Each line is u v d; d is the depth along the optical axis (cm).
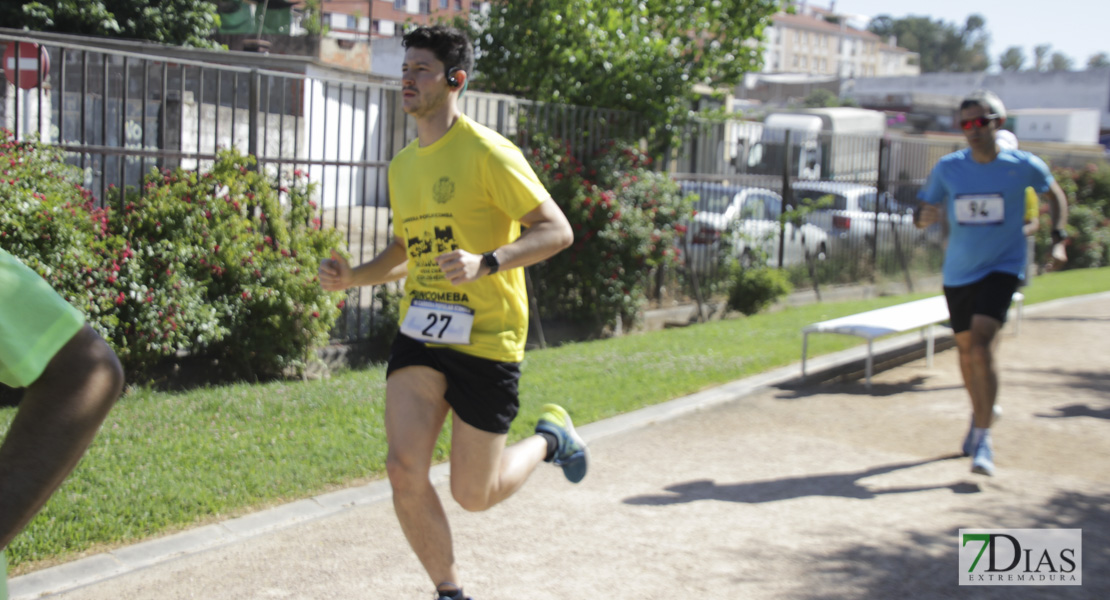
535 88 1156
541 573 382
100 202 662
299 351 742
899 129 4594
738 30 1141
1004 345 985
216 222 697
